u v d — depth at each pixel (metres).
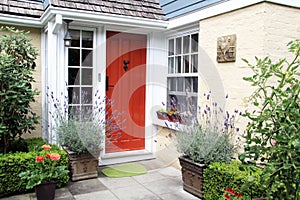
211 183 3.32
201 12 4.25
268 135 2.43
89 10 4.35
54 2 4.16
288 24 3.49
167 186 4.00
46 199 3.34
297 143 2.10
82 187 3.93
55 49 4.45
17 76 3.98
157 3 5.29
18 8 4.71
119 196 3.63
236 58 3.68
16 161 3.58
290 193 2.30
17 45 4.19
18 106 3.96
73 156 4.12
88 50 4.82
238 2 3.62
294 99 2.30
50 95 4.55
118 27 4.93
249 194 2.75
